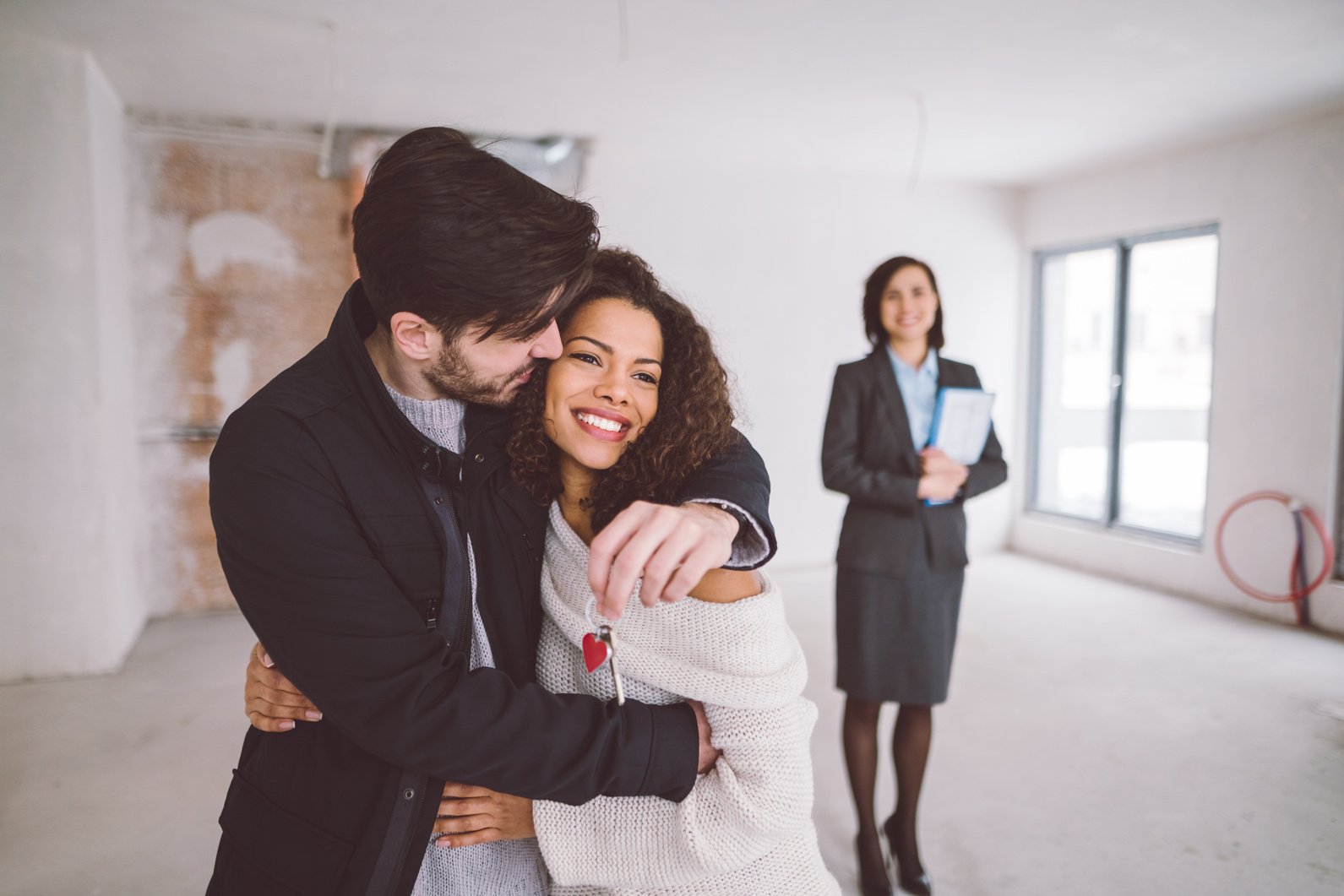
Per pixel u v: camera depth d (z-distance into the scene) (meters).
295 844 0.80
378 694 0.71
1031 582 5.28
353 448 0.77
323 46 3.39
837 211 5.68
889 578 2.10
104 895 2.17
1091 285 6.05
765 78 3.78
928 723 2.19
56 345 3.58
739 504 0.74
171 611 4.58
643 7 2.98
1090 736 3.08
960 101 4.09
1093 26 3.16
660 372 0.84
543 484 0.85
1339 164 4.14
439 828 0.82
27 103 3.44
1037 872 2.26
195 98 4.12
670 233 5.31
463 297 0.68
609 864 0.81
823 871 0.89
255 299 4.55
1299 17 3.07
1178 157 4.96
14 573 3.59
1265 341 4.49
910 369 2.32
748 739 0.78
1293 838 2.42
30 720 3.22
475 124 4.29
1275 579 4.45
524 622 0.88
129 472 4.19
